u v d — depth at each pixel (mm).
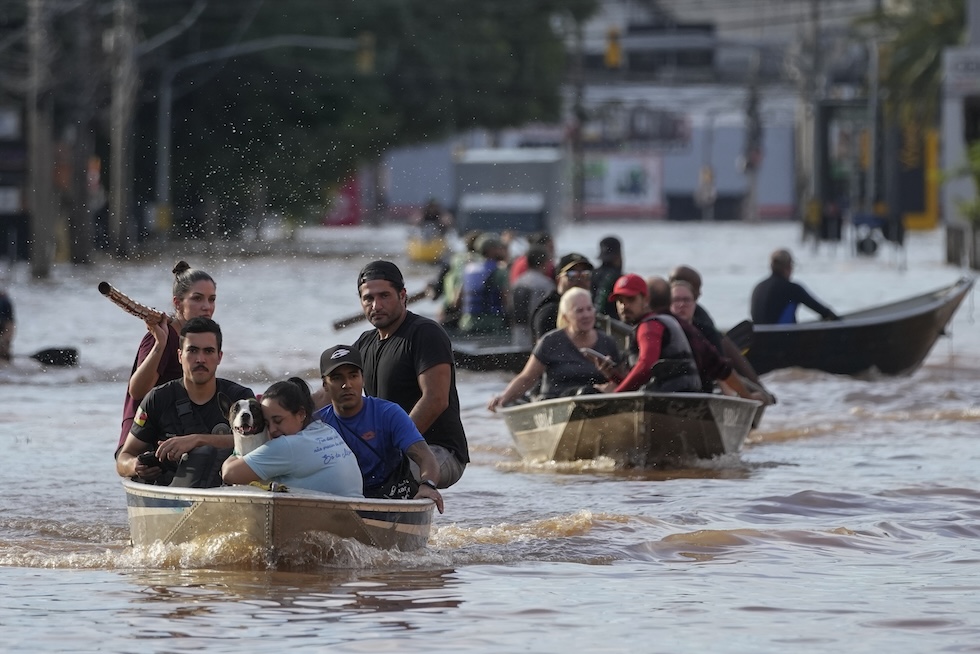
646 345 45719
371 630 24672
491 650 23391
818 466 45344
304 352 79812
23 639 23984
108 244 189750
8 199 163375
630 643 23891
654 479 43188
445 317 76562
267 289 130625
